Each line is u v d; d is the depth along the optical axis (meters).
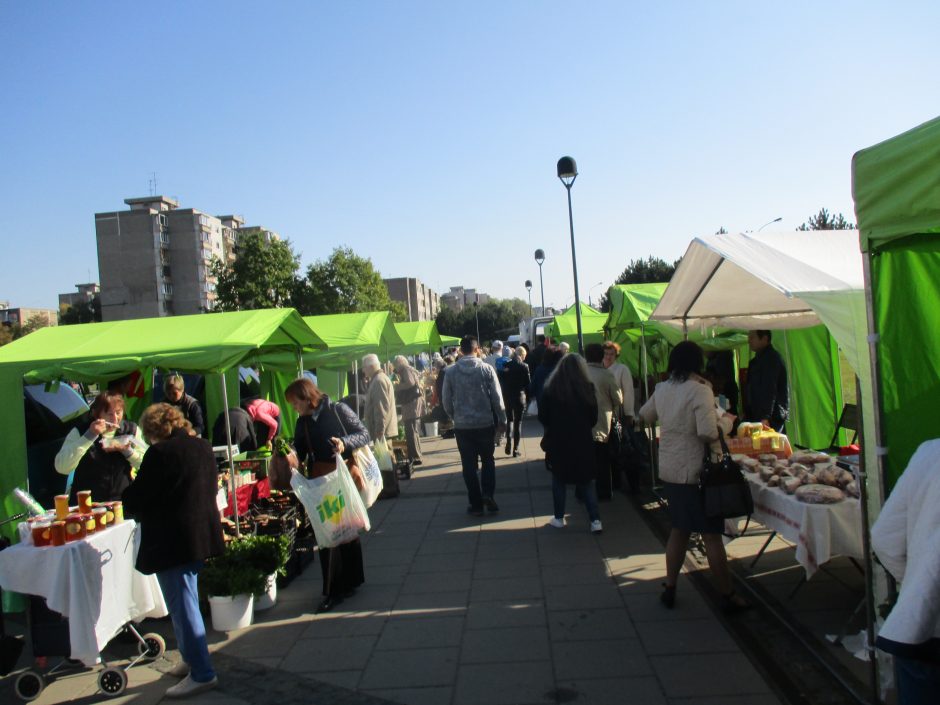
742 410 9.45
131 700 3.93
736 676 3.69
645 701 3.49
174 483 3.85
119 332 6.32
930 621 2.00
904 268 3.17
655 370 10.71
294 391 5.18
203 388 9.43
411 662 4.12
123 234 76.50
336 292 49.94
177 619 3.90
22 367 5.51
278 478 5.20
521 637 4.36
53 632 4.12
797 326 7.57
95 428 4.90
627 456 8.12
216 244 83.44
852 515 4.05
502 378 11.60
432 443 14.17
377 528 7.29
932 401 3.18
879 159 2.93
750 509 4.34
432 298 138.00
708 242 5.20
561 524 6.80
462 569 5.78
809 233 5.55
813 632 4.18
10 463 5.50
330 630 4.69
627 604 4.78
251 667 4.19
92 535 4.03
